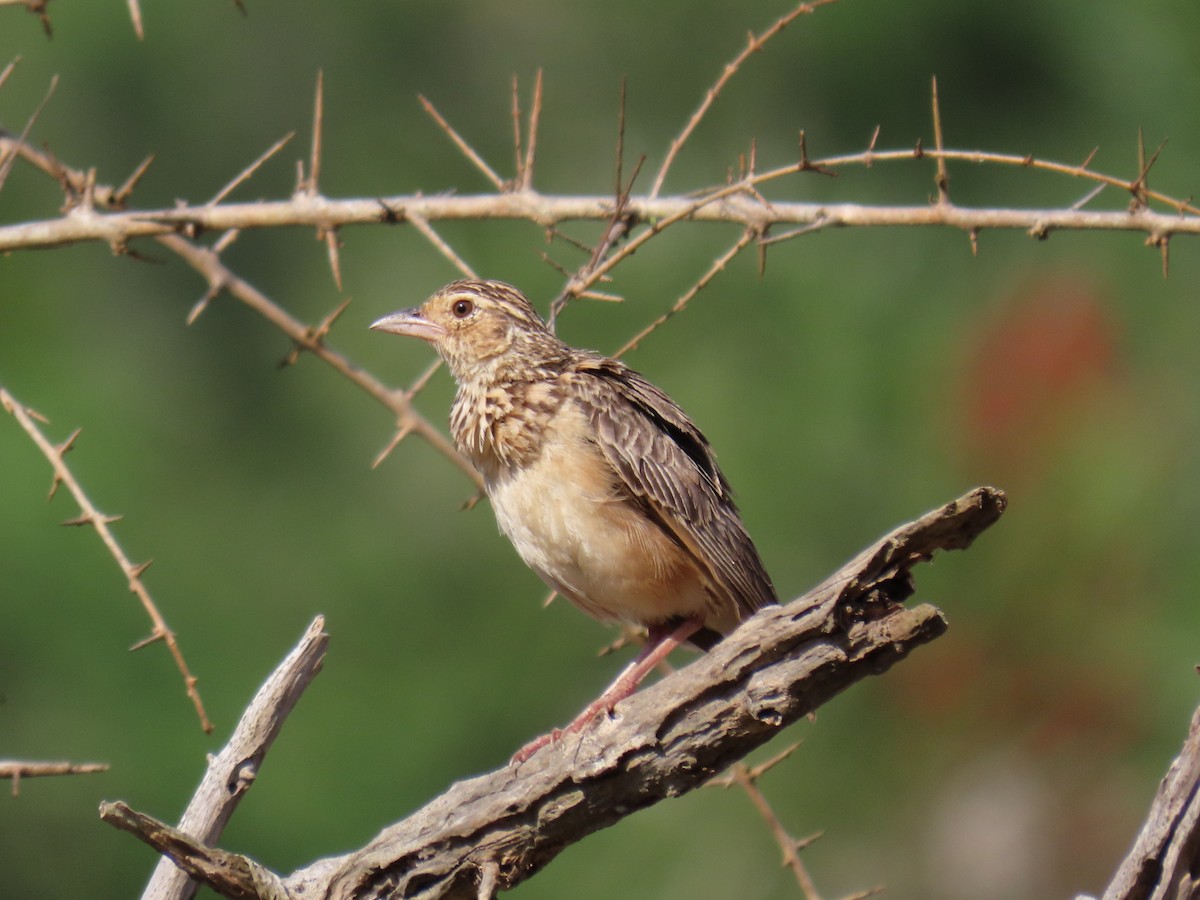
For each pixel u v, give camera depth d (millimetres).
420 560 14305
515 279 14344
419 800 13164
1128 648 12242
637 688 8477
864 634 5660
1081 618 12398
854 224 7777
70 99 16141
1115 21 13820
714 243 13617
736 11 15438
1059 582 12461
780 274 13469
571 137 15906
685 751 5906
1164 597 12305
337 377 15273
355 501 14820
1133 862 5457
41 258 15477
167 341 15703
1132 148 13594
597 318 13375
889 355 13102
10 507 13469
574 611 13797
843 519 12625
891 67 14664
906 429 12875
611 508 8516
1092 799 12367
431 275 15281
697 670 5859
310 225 8109
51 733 13102
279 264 16047
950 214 7727
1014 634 12523
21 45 16047
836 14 14750
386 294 15477
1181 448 12555
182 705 13352
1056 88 14328
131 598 13555
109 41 16156
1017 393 12844
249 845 12828
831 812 12672
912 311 13414
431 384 14938
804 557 12523
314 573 14352
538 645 13758
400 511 14625
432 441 8562
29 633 13219
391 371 15164
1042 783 12461
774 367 13164
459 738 13438
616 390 8812
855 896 7523
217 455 15078
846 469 12734
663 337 13305
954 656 12594
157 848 5723
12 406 7062
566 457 8508
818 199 14711
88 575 13461
